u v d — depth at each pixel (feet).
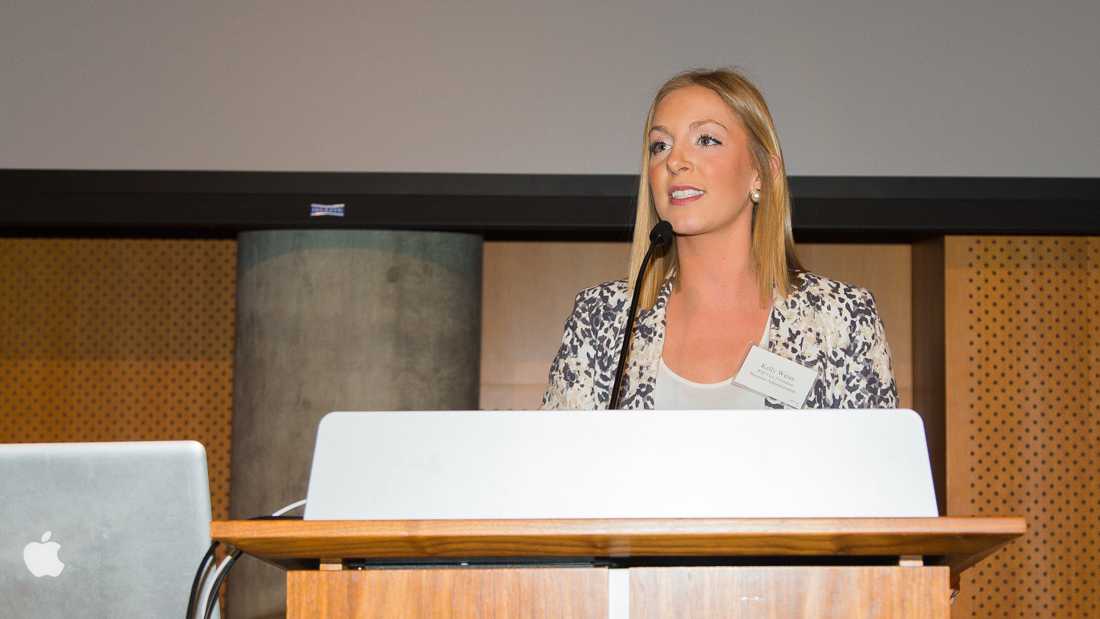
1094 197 11.72
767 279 6.05
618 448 3.52
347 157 12.07
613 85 12.00
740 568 3.36
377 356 12.35
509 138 12.03
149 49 12.16
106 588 3.76
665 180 5.94
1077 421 12.97
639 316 6.06
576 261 13.65
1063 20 11.83
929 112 11.87
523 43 12.07
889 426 3.53
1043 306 13.05
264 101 12.12
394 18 12.15
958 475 12.89
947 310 12.98
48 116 12.10
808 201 11.85
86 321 14.11
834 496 3.48
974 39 11.88
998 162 11.83
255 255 12.60
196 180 12.07
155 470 3.73
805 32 11.94
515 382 13.53
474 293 12.93
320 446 3.61
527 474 3.52
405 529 3.14
